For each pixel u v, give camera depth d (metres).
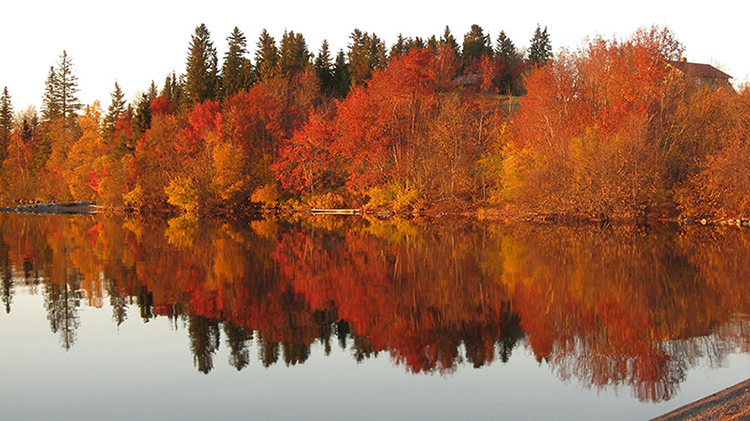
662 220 43.19
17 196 89.25
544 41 121.00
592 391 10.43
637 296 17.72
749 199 39.75
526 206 47.34
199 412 9.94
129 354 12.97
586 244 30.11
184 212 65.06
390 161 59.81
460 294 18.45
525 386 10.80
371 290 19.31
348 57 109.00
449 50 61.88
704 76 58.38
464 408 9.90
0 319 15.89
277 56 98.19
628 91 43.50
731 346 12.72
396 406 10.05
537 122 47.19
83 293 19.11
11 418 9.77
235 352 13.05
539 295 18.12
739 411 8.42
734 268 22.22
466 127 54.94
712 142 43.12
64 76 99.38
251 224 47.38
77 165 82.19
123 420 9.66
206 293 19.03
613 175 41.97
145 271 23.20
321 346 13.41
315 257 26.80
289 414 9.82
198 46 90.75
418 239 33.81
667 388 10.38
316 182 64.19
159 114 80.38
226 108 70.88
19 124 103.69
